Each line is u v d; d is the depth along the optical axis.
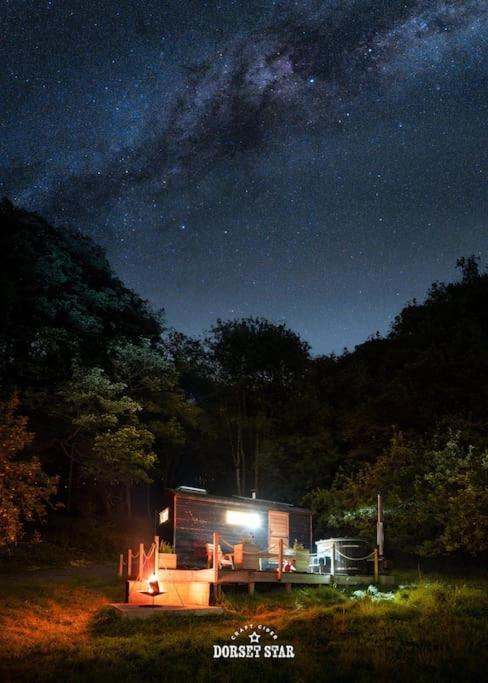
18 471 17.70
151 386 30.23
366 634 13.26
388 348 38.66
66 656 11.86
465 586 17.33
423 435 25.80
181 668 10.98
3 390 26.27
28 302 30.05
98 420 26.45
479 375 27.77
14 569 21.94
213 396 38.09
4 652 12.01
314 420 33.69
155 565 16.83
